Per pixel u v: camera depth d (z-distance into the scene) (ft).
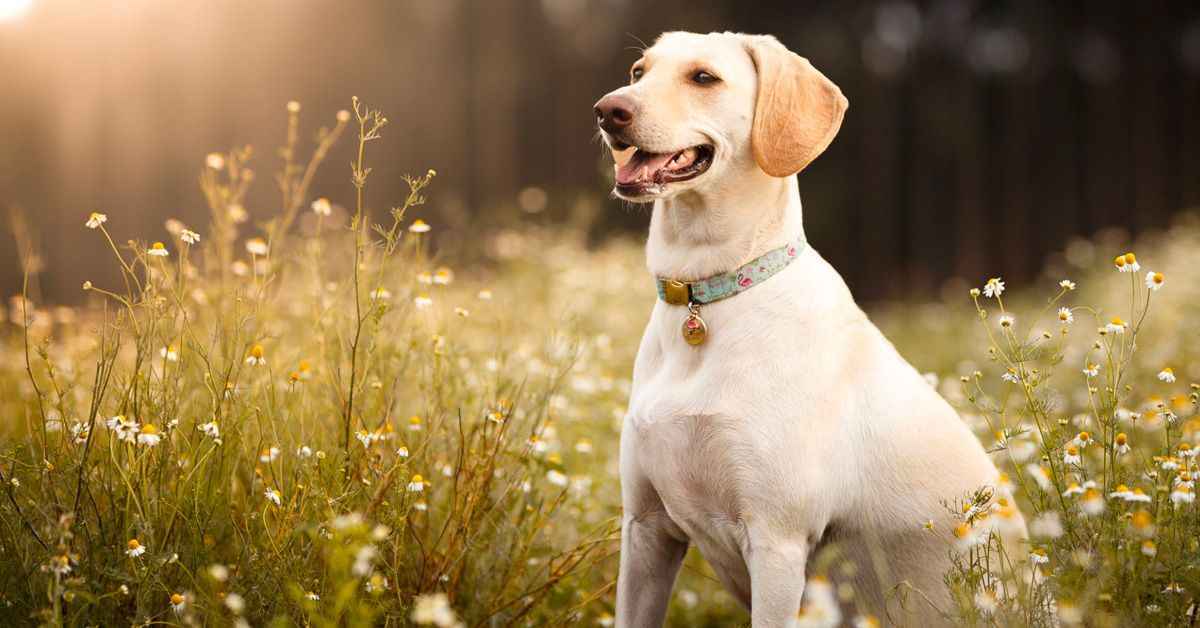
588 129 65.26
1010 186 66.39
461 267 33.24
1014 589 9.57
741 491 9.31
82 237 48.52
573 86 65.82
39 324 13.84
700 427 9.41
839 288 10.23
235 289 11.40
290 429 10.35
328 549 8.78
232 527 9.61
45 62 48.44
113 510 8.85
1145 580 8.40
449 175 61.98
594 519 13.05
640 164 9.90
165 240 50.98
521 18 65.46
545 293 25.14
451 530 10.41
